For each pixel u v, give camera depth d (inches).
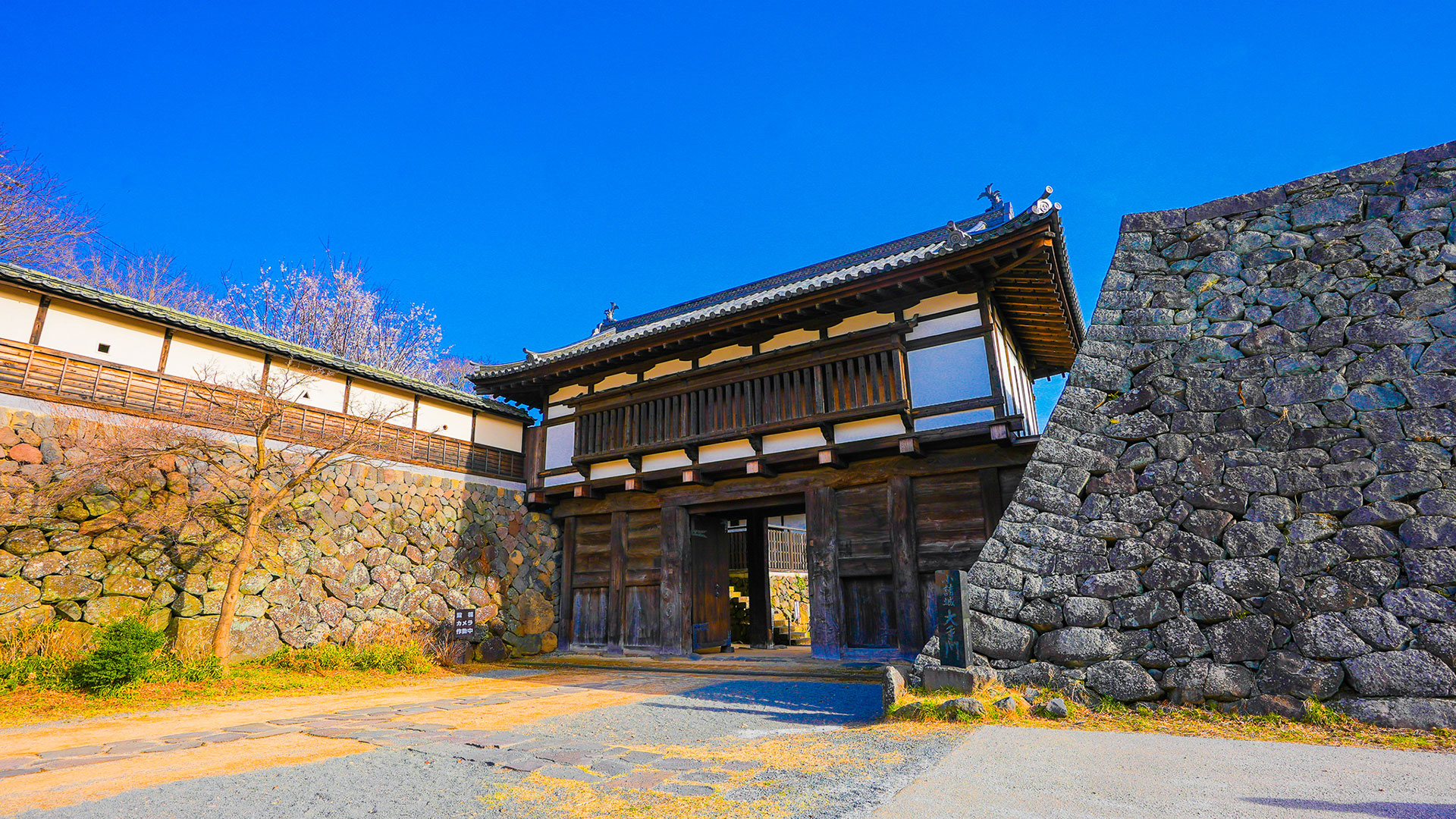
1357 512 236.4
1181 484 266.5
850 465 477.4
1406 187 280.5
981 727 216.5
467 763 186.7
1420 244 268.1
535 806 143.9
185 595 404.8
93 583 374.0
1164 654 243.1
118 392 406.6
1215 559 248.8
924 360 445.7
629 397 565.6
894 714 242.2
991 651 270.7
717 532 608.4
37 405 374.0
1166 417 281.3
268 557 442.0
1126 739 196.7
